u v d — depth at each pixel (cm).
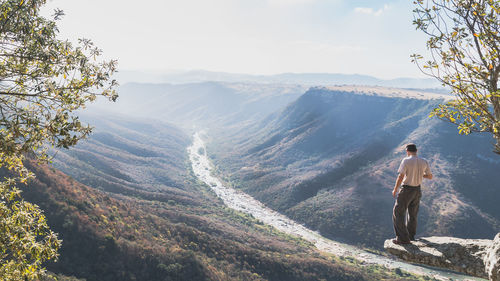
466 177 16212
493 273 608
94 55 852
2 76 810
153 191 17738
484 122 718
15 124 709
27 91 812
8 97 804
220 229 11794
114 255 6750
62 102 793
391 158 19812
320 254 12012
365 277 9662
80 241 6625
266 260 9312
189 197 18188
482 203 14888
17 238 871
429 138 19425
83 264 6297
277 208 18838
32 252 884
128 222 8438
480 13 694
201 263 7525
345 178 19612
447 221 13550
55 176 8056
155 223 9350
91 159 19112
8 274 888
